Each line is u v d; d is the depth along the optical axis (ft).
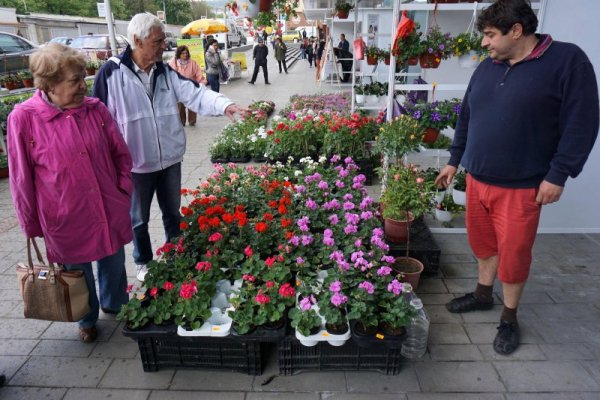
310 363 7.85
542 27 11.08
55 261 7.93
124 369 8.09
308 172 14.75
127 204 8.40
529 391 7.39
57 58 6.79
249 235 10.62
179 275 9.03
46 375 7.96
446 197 13.64
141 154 9.62
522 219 7.73
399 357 7.68
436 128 13.25
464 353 8.32
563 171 7.01
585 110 6.78
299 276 8.86
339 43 47.75
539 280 10.68
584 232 13.01
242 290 8.26
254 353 7.70
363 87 23.04
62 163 7.29
